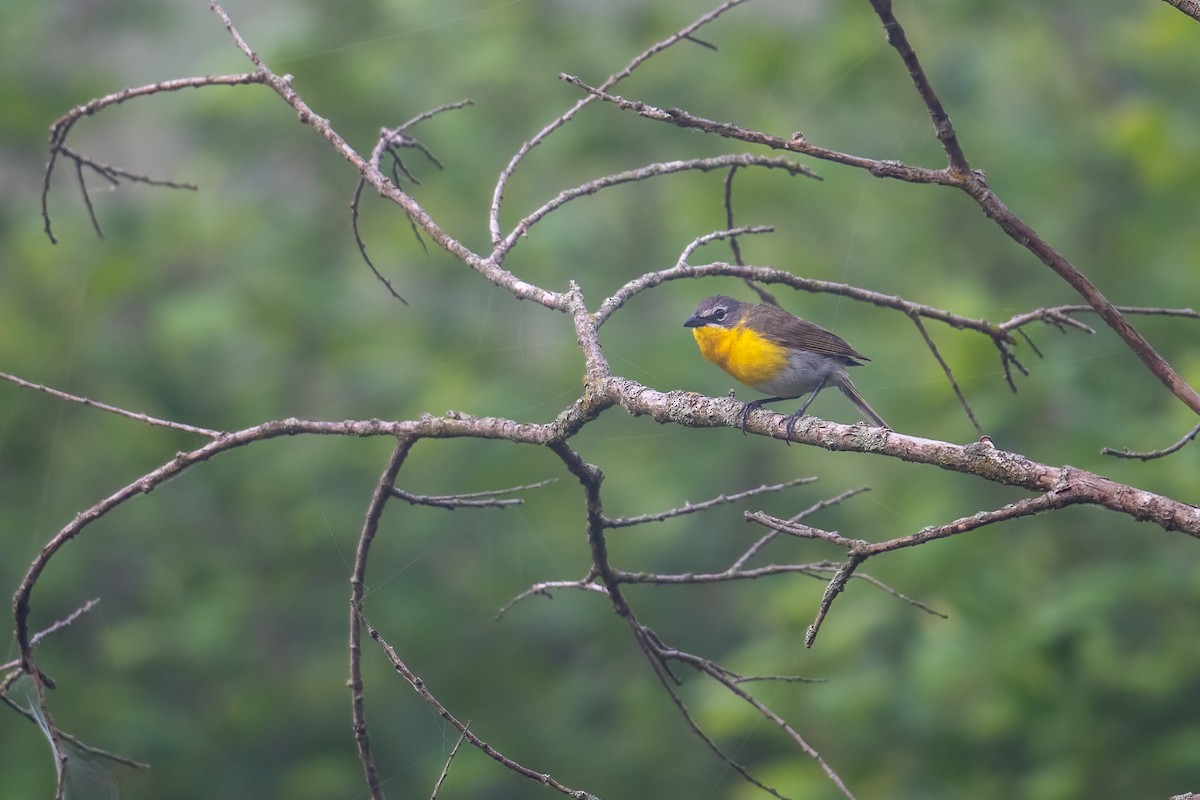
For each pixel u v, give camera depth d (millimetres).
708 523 14531
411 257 14891
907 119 13484
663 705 14266
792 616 11078
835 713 10328
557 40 15000
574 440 14602
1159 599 9961
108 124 15156
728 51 14383
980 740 9977
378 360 14617
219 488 14203
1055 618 9672
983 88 13102
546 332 14977
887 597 10688
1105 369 11109
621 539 14477
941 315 5816
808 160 13695
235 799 13320
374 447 14211
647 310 14930
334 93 14531
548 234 14531
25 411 13789
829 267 13641
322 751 13984
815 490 13523
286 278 14586
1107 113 12594
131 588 14305
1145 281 11680
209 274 15227
